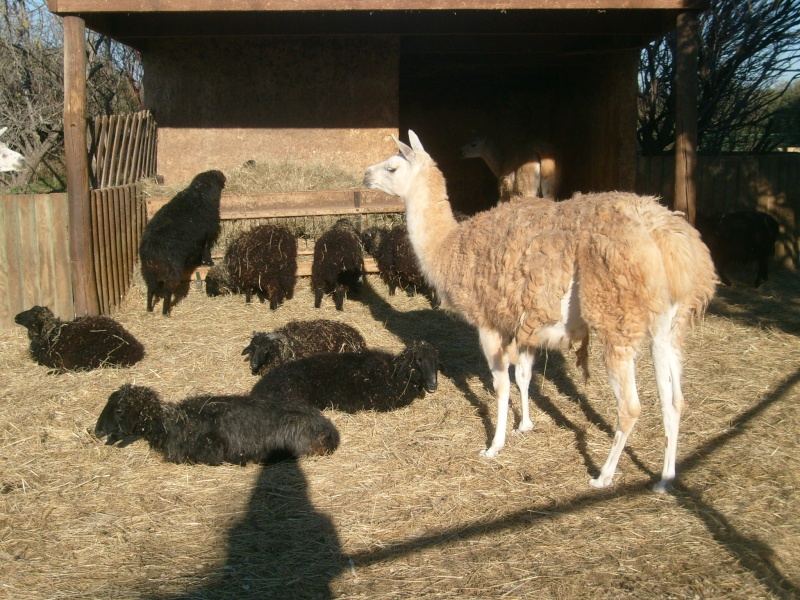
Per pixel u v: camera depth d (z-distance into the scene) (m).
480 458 4.88
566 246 4.37
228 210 9.53
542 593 3.41
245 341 7.41
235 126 11.38
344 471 4.68
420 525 4.04
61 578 3.58
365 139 11.58
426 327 8.08
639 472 4.64
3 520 4.14
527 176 12.06
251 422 4.74
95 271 7.89
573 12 8.98
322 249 8.45
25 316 6.79
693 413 5.58
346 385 5.60
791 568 3.58
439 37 11.41
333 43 11.30
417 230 5.57
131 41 10.71
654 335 4.19
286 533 3.97
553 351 7.06
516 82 14.95
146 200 9.47
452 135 15.23
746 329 7.78
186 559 3.74
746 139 15.55
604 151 11.34
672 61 13.60
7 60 14.58
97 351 6.62
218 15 9.55
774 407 5.65
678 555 3.71
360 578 3.55
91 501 4.35
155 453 4.95
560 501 4.29
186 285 9.14
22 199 7.81
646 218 4.16
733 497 4.29
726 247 9.67
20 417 5.57
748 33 12.23
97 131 8.45
